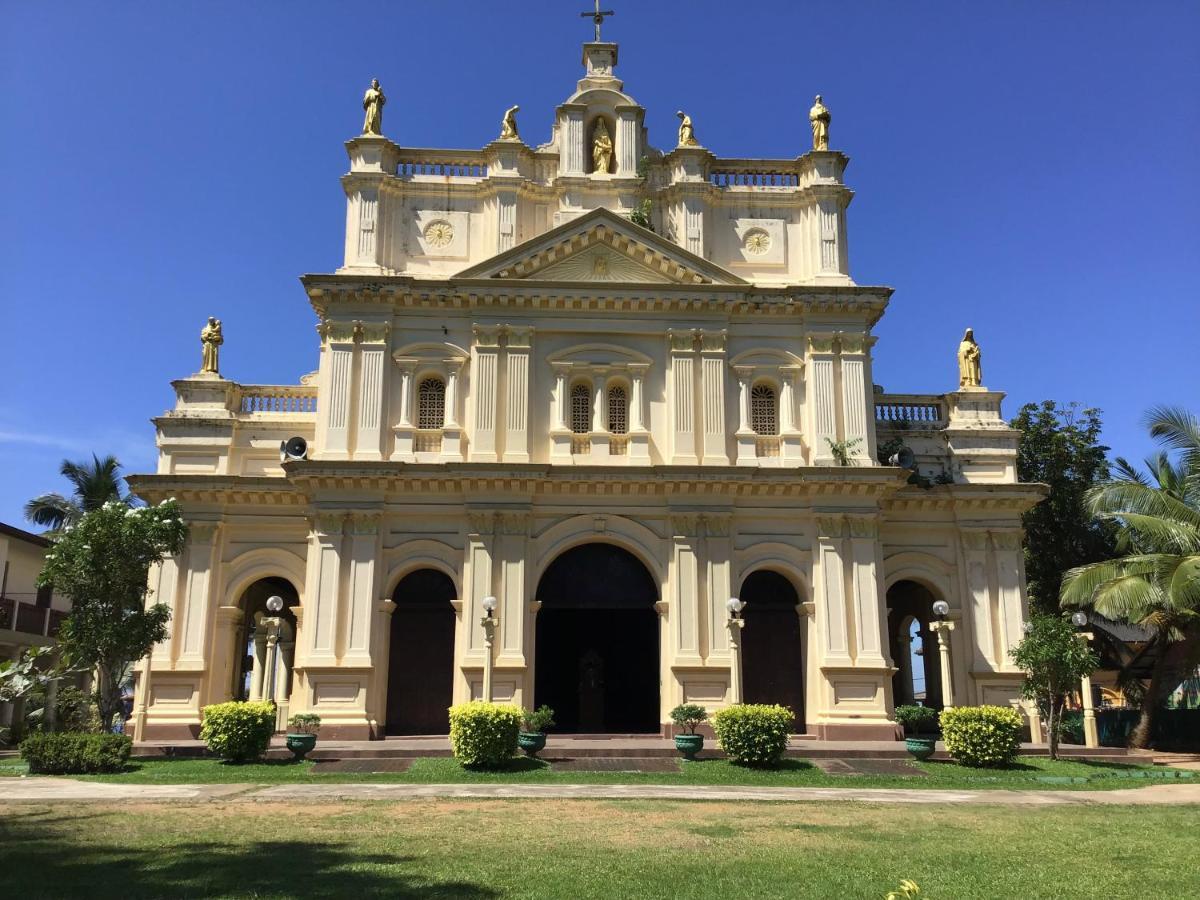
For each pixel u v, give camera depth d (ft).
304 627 95.14
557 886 36.19
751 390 103.81
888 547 107.24
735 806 58.23
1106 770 81.46
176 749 84.84
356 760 79.87
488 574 95.81
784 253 108.68
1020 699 102.58
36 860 40.32
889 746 88.84
